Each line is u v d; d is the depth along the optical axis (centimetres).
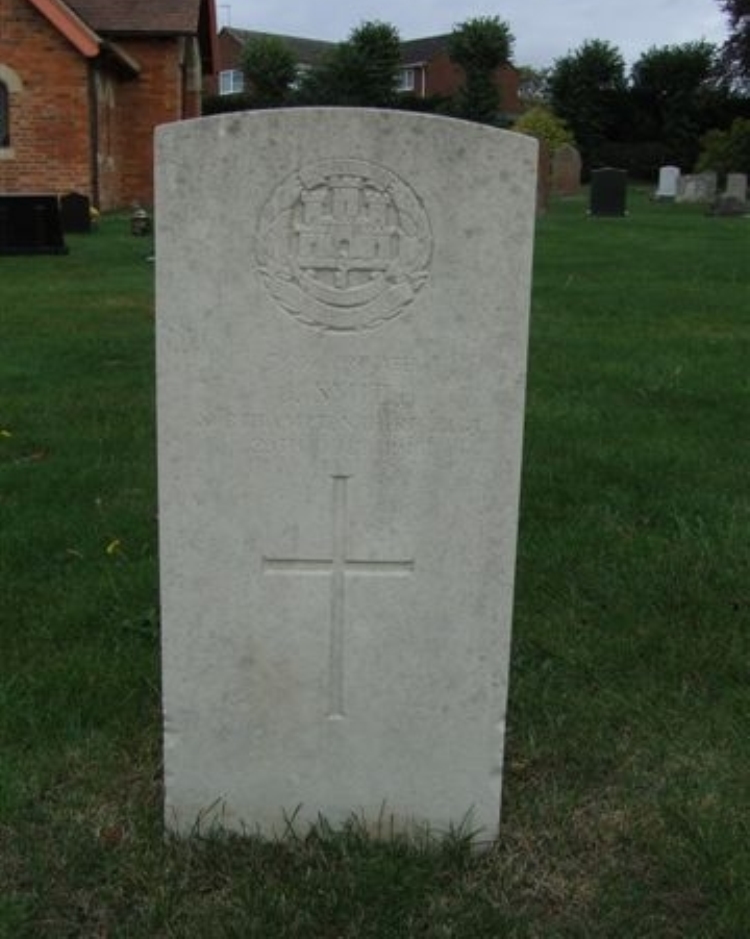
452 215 147
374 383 152
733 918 153
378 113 144
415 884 158
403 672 161
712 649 212
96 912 156
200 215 147
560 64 2612
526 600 229
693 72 2533
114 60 1312
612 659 209
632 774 181
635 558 244
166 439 153
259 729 163
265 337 150
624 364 426
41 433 335
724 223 1194
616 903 157
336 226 147
